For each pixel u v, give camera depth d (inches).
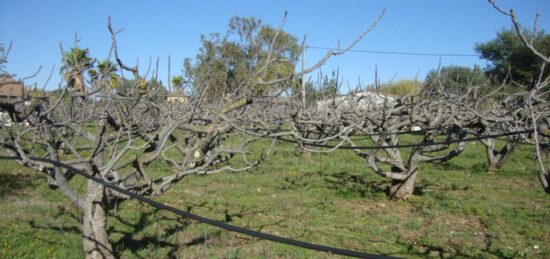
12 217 322.7
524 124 331.3
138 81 188.7
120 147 527.5
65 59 188.9
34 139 243.8
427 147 407.8
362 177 517.7
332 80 452.4
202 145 215.8
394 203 398.6
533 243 291.4
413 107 393.1
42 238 276.8
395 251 272.7
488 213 362.9
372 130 408.8
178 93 242.8
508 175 543.5
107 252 210.1
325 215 350.6
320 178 504.1
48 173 215.8
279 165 583.8
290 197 407.5
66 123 212.4
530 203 402.9
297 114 326.3
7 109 197.5
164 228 301.6
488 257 266.1
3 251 251.6
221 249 263.9
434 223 335.6
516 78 1008.9
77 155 201.6
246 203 380.8
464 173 557.0
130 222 313.3
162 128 212.1
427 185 481.7
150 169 495.5
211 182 469.1
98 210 205.9
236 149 226.1
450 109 436.1
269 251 262.1
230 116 238.5
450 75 1210.0
